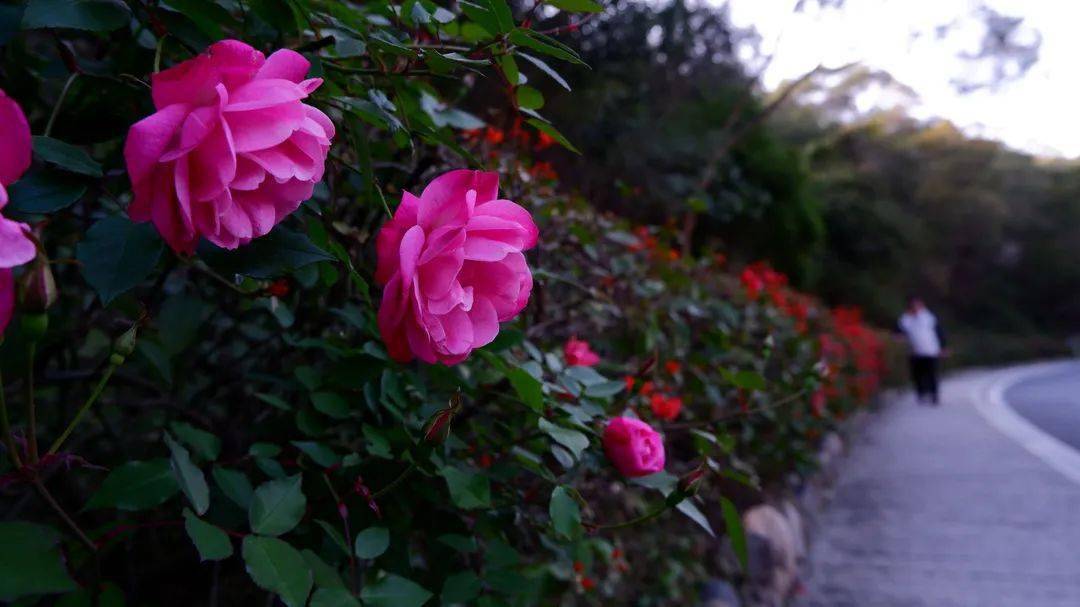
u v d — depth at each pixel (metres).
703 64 3.65
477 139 0.75
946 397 6.57
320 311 0.56
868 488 2.55
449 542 0.46
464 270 0.35
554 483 0.47
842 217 8.34
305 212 0.45
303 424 0.45
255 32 0.42
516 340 0.46
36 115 0.50
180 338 0.48
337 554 0.42
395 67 0.47
